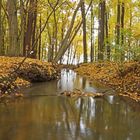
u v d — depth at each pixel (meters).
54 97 10.38
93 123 6.62
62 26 38.44
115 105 8.95
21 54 20.70
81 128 6.18
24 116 7.20
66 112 7.76
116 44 16.05
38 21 36.28
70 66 34.62
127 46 15.12
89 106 8.74
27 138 5.41
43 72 15.66
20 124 6.41
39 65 15.76
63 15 36.69
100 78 16.78
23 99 9.71
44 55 48.88
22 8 19.59
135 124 6.57
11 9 17.83
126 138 5.53
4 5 27.73
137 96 10.24
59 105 8.80
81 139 5.41
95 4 29.55
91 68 23.00
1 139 5.35
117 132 5.91
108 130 6.05
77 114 7.56
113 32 32.72
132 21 30.91
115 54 15.87
